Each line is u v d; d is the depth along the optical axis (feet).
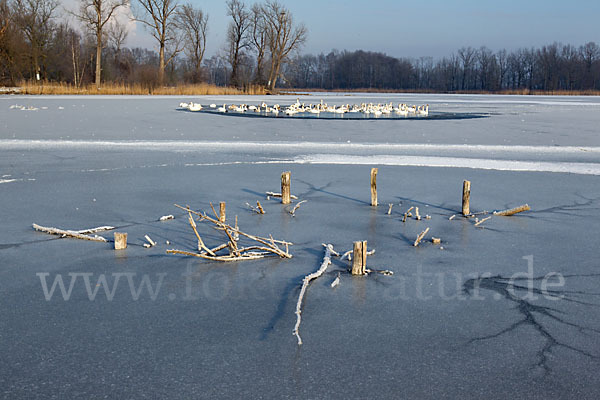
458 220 26.94
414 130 70.85
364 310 16.33
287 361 13.30
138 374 12.68
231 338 14.49
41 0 231.91
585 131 70.95
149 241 22.44
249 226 25.48
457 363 13.26
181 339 14.40
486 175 38.55
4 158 43.75
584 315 16.07
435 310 16.37
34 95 175.32
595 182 36.24
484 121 87.71
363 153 48.60
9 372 12.73
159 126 72.33
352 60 460.55
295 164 42.47
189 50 252.21
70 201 29.58
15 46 201.46
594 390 12.15
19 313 15.93
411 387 12.23
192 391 11.99
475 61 443.73
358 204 29.99
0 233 23.76
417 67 470.39
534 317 15.92
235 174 38.01
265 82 266.57
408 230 25.05
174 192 32.14
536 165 42.80
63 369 12.88
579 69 405.80
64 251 21.56
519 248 22.45
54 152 47.29
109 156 45.44
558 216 27.68
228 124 77.00
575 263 20.65
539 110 124.98
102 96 174.91
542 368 13.07
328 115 101.45
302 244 22.93
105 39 211.41
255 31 254.68
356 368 13.00
